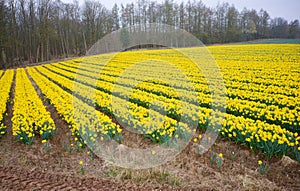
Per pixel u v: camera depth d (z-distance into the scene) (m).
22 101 13.39
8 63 45.16
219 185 5.66
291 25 65.62
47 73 27.67
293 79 15.77
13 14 46.84
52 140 8.52
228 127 7.89
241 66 21.66
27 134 8.44
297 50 28.14
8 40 43.59
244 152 7.12
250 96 12.27
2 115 11.52
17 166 6.86
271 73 18.22
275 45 35.53
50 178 6.14
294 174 6.00
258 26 66.31
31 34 49.62
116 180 6.02
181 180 5.90
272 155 6.85
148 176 6.11
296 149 6.67
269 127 7.41
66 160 7.14
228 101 11.21
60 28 49.72
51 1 49.59
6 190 5.47
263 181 5.73
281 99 11.43
